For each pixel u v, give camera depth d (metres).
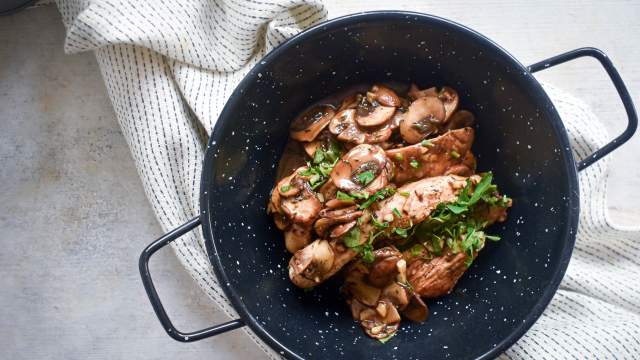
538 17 0.72
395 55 0.65
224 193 0.62
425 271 0.64
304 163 0.67
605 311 0.67
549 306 0.68
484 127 0.66
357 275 0.64
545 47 0.72
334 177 0.62
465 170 0.66
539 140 0.62
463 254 0.64
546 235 0.62
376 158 0.62
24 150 0.74
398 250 0.63
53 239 0.74
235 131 0.62
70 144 0.73
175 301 0.73
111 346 0.73
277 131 0.67
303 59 0.63
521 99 0.62
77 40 0.66
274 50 0.61
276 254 0.66
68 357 0.73
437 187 0.63
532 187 0.64
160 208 0.67
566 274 0.68
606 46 0.72
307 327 0.64
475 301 0.65
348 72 0.66
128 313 0.73
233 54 0.68
